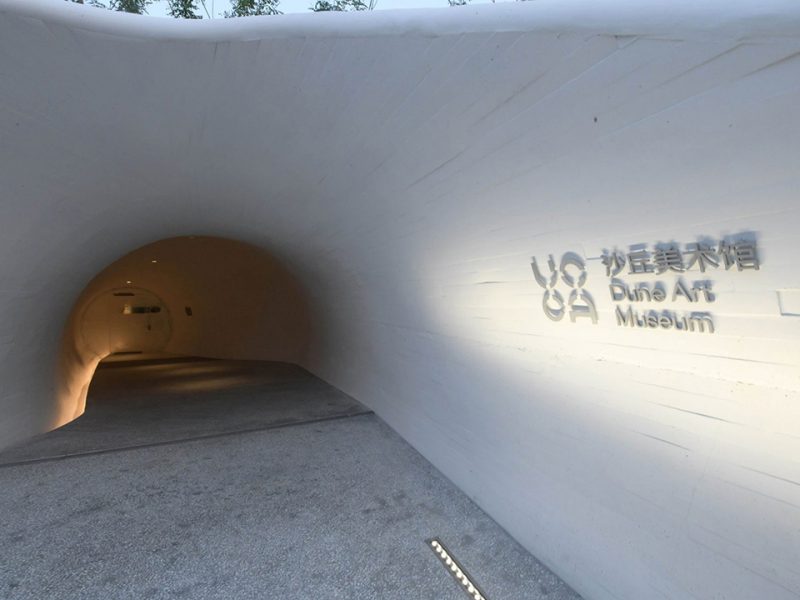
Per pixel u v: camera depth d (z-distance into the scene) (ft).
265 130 10.69
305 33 7.38
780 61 3.99
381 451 15.83
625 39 4.91
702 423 6.02
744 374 5.36
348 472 14.06
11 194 10.40
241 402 22.93
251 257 35.50
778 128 4.25
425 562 9.55
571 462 8.59
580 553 8.49
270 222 18.56
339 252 17.26
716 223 5.14
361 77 8.02
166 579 8.84
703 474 6.13
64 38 7.24
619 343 6.95
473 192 8.68
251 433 17.69
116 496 12.23
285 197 14.93
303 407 21.68
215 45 7.72
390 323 16.97
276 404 22.36
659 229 5.82
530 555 9.84
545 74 5.93
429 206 10.16
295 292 33.12
